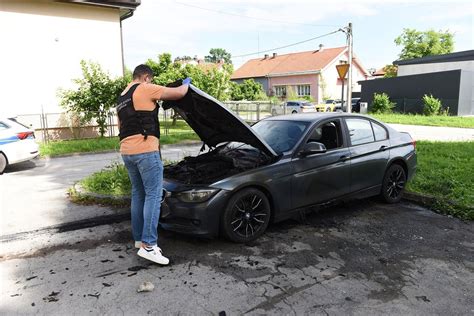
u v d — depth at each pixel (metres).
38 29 15.12
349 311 3.04
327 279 3.56
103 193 6.15
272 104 26.69
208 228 4.16
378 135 5.86
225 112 4.31
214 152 5.44
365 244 4.40
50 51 15.45
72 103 15.38
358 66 51.28
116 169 7.41
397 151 5.93
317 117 5.36
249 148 5.25
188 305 3.14
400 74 37.59
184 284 3.49
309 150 4.76
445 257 4.05
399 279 3.57
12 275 3.73
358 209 5.71
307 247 4.31
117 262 3.99
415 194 6.09
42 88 15.43
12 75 14.81
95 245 4.46
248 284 3.48
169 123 22.33
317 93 46.91
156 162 3.78
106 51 16.70
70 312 3.06
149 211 3.79
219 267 3.82
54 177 8.62
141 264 3.93
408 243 4.43
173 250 4.24
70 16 15.70
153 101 3.74
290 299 3.22
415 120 24.16
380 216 5.39
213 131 5.05
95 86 15.34
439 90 29.00
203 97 4.11
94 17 16.22
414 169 6.25
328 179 5.02
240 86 44.41
